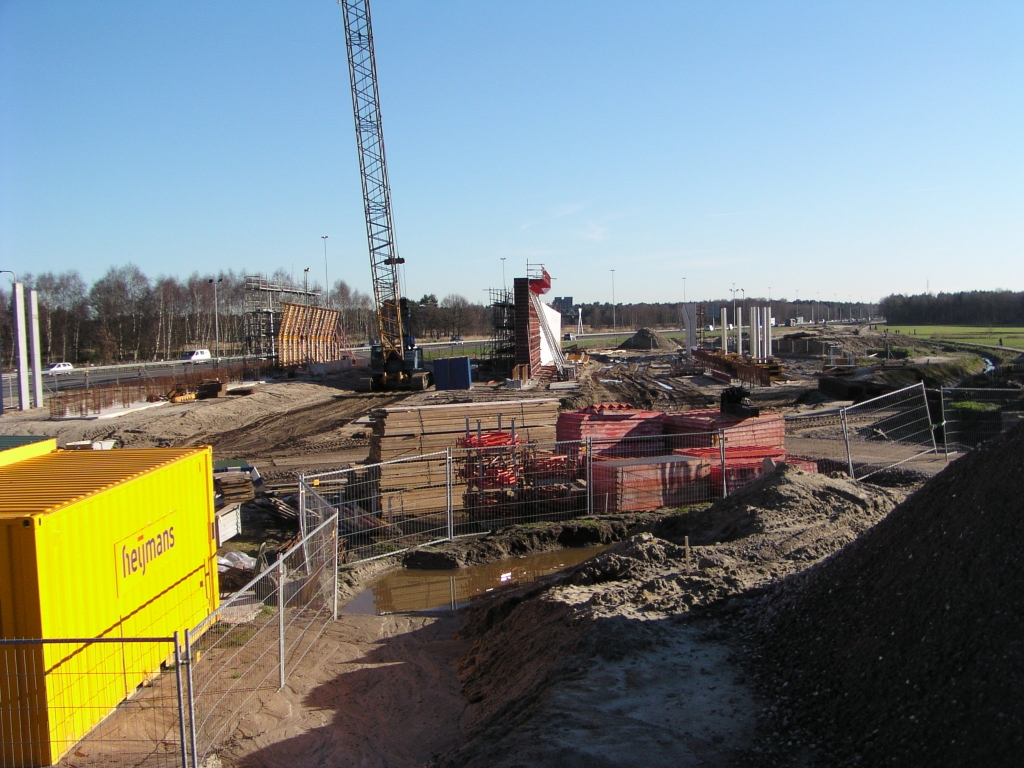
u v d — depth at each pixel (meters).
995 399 24.33
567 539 16.05
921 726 5.60
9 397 42.78
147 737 8.01
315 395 49.44
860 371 50.62
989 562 6.20
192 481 10.78
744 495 14.64
